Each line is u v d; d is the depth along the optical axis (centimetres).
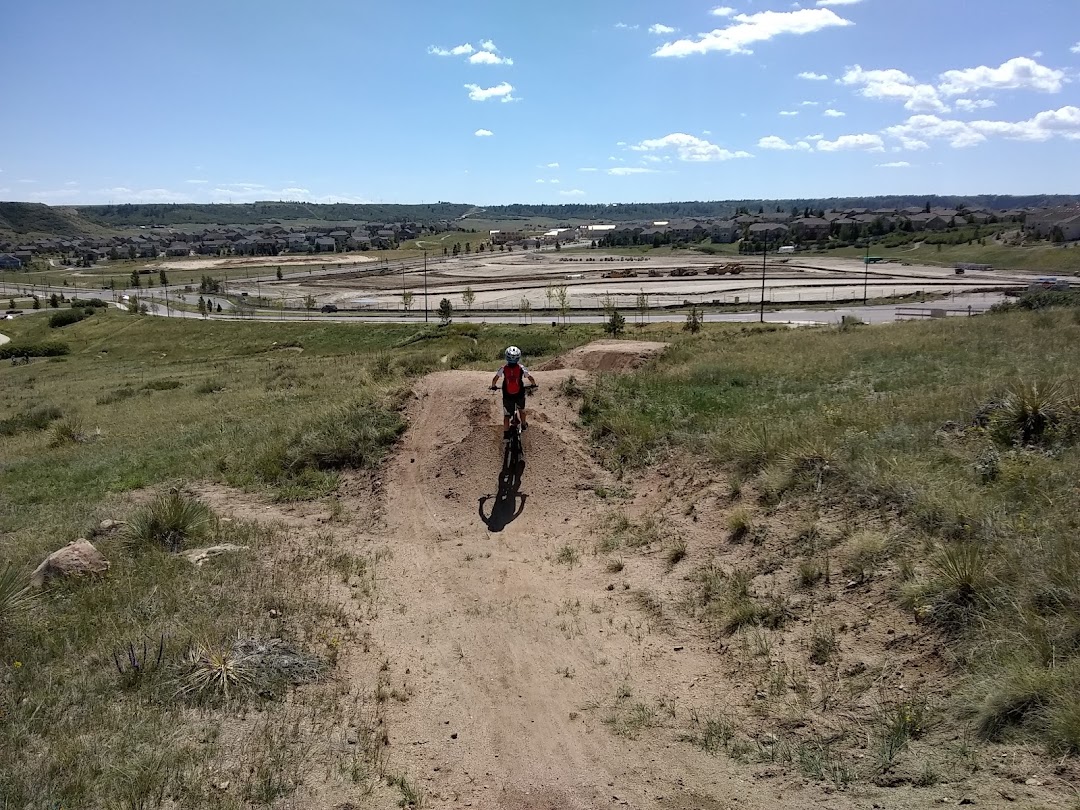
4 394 4466
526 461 1227
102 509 1252
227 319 9200
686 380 1565
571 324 6800
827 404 1248
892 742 518
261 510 1221
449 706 652
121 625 757
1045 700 491
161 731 568
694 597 805
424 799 519
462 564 978
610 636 769
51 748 540
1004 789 439
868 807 462
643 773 549
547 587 897
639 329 5656
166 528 1052
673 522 987
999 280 9725
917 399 1173
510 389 1209
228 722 591
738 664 676
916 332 2467
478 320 7938
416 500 1191
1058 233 12225
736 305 8038
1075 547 627
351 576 933
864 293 8512
